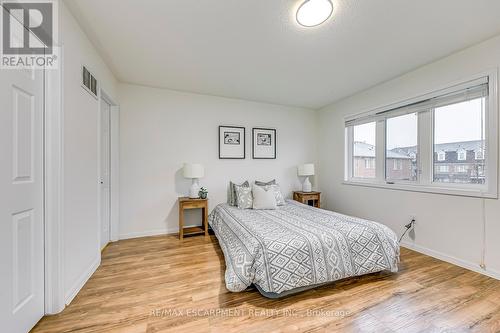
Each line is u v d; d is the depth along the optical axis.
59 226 1.45
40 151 1.39
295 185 4.14
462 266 2.15
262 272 1.61
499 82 1.91
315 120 4.32
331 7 1.58
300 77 2.82
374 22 1.75
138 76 2.81
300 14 1.66
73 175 1.63
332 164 3.96
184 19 1.72
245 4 1.56
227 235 2.31
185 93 3.36
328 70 2.62
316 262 1.72
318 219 2.38
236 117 3.69
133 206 3.06
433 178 2.48
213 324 1.37
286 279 1.61
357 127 3.53
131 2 1.53
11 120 1.17
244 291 1.73
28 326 1.28
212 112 3.53
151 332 1.30
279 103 3.94
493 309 1.52
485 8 1.58
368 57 2.31
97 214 2.13
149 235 3.14
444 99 2.34
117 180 2.92
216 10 1.62
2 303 1.10
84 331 1.30
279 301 1.61
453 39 1.98
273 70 2.62
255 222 2.31
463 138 2.23
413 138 2.68
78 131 1.72
